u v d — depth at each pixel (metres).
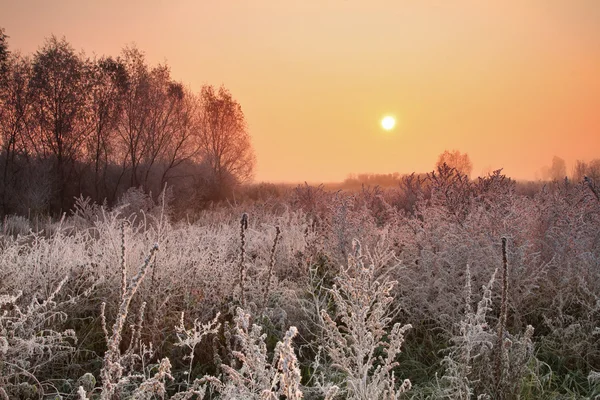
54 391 3.51
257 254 6.25
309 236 6.44
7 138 21.72
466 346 3.15
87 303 4.46
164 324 4.16
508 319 4.59
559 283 4.68
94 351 3.96
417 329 4.50
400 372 4.00
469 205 7.48
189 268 4.88
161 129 25.41
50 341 3.47
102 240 5.66
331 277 5.41
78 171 23.66
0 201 19.72
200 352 3.99
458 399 3.10
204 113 28.59
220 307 4.15
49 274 4.45
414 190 10.74
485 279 4.61
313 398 3.30
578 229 5.42
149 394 2.66
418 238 5.75
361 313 2.88
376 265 4.69
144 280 4.32
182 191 23.92
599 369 3.87
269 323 4.25
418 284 4.65
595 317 4.25
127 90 23.59
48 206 19.92
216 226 9.91
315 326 4.29
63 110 22.47
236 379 2.52
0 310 3.70
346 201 6.84
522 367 3.27
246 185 29.70
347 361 3.06
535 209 6.25
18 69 22.22
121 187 23.53
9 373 3.18
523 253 4.56
